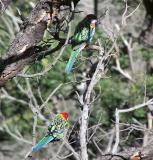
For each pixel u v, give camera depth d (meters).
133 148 10.31
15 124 21.12
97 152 14.74
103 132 14.23
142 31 19.00
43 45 10.25
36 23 9.98
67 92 18.41
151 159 10.15
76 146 10.76
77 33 10.56
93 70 10.27
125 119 16.33
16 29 18.83
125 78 18.62
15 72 10.17
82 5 20.92
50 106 17.89
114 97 17.33
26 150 21.34
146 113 16.33
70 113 18.36
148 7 17.89
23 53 10.07
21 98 20.67
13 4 19.42
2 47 17.25
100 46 9.83
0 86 10.29
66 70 10.28
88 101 9.13
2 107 21.00
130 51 18.17
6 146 21.92
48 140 9.88
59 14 10.04
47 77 17.84
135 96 17.20
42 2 10.00
